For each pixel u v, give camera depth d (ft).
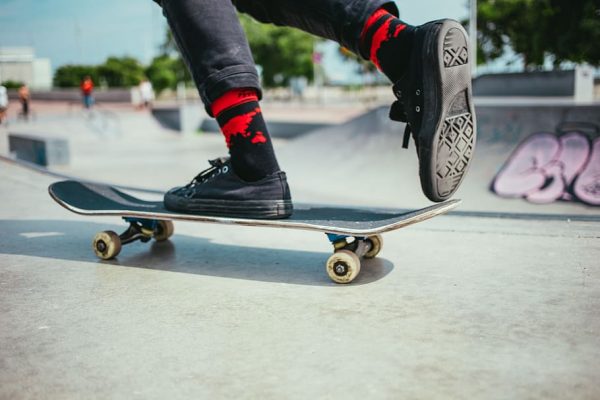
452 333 5.45
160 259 8.52
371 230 6.59
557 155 30.91
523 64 71.15
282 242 9.55
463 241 9.20
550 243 8.87
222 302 6.53
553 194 29.32
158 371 4.77
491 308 6.11
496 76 50.60
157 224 9.38
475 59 61.05
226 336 5.51
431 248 8.84
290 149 43.04
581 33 55.83
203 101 7.36
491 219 10.73
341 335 5.48
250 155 7.29
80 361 4.99
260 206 7.35
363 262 8.20
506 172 31.55
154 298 6.70
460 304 6.27
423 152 6.56
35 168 19.62
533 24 60.95
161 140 70.95
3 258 8.61
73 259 8.55
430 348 5.12
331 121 74.18
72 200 8.70
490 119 34.27
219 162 7.88
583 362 4.75
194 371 4.76
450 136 6.59
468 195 30.96
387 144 37.65
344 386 4.45
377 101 120.98
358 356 4.99
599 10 54.60
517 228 9.89
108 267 8.09
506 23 71.10
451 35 6.28
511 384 4.41
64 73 192.24
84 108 79.92
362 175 35.88
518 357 4.89
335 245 7.38
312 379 4.58
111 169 46.14
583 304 6.15
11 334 5.63
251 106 7.27
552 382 4.42
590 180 29.09
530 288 6.75
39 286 7.22
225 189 7.51
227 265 8.13
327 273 7.65
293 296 6.70
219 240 9.73
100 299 6.69
